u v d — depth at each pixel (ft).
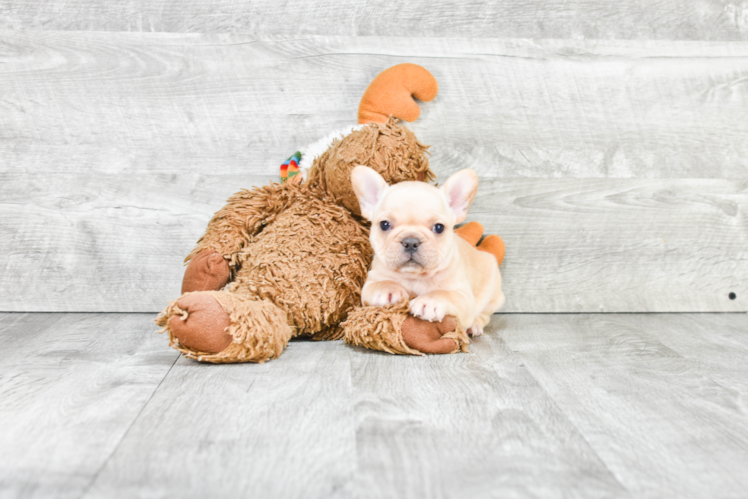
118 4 5.47
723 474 2.74
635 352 4.63
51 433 3.05
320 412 3.33
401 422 3.22
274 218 5.00
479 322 5.11
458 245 5.00
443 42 5.66
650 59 5.80
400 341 4.36
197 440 2.98
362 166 4.56
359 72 5.66
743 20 5.84
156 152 5.66
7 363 4.17
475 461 2.81
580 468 2.77
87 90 5.55
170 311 4.04
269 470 2.71
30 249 5.69
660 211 5.98
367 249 4.96
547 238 5.94
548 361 4.35
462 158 5.79
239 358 4.11
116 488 2.56
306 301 4.65
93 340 4.79
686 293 6.11
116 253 5.75
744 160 5.99
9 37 5.44
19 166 5.59
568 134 5.82
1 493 2.51
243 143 5.69
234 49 5.57
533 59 5.72
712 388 3.82
